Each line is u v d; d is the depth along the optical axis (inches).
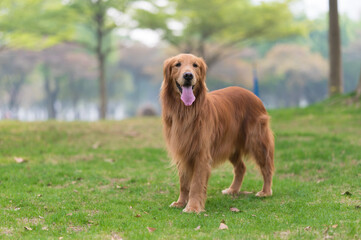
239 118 252.7
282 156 370.3
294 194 257.4
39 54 2010.3
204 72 224.8
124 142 455.2
